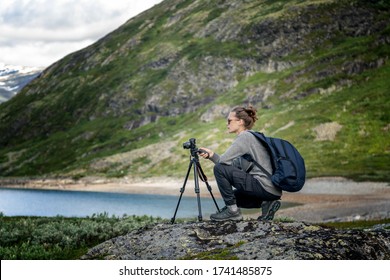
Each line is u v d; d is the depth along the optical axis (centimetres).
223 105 14788
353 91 12281
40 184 13525
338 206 5259
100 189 11025
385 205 5019
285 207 5506
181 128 15450
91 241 1521
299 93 13350
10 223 1881
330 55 14750
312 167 8769
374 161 8662
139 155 13688
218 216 924
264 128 11425
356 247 800
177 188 9844
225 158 875
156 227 963
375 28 15888
